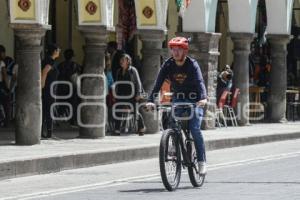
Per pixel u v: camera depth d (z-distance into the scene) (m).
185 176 29.88
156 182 28.23
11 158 29.28
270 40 56.66
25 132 34.97
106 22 38.56
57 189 26.36
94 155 33.00
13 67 43.72
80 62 52.38
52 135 39.22
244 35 51.72
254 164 34.31
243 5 51.53
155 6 42.38
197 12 47.06
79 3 38.44
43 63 37.94
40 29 34.62
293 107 60.34
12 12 34.38
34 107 35.06
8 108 43.66
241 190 25.88
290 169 32.19
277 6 55.91
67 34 51.62
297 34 65.50
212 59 47.88
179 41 25.70
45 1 34.81
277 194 24.91
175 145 25.70
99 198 24.33
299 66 66.62
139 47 53.53
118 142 37.59
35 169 29.86
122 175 30.33
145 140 39.00
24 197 24.61
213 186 26.91
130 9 51.12
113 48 45.22
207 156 38.00
